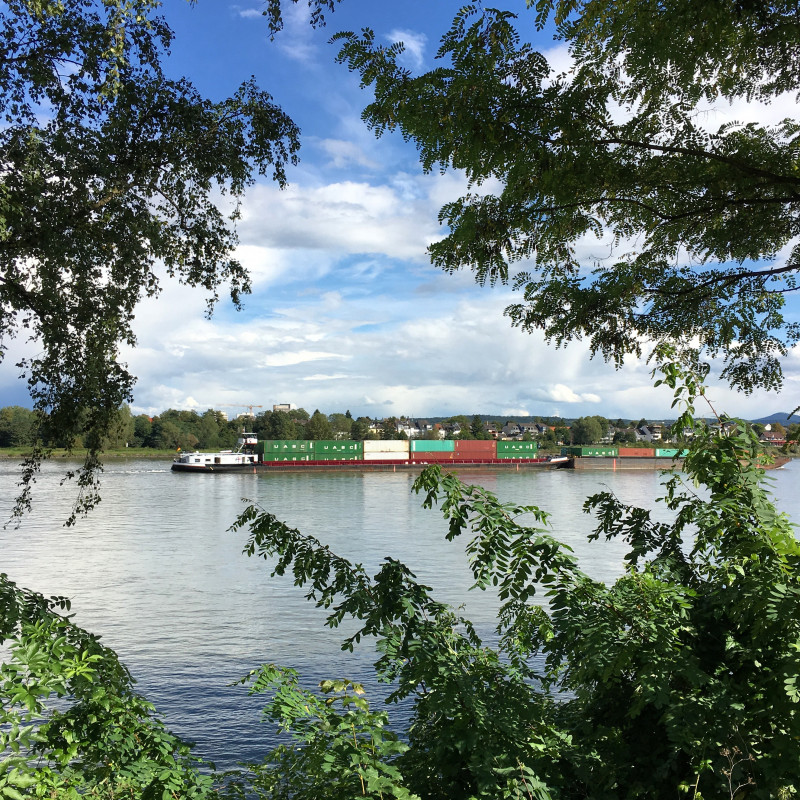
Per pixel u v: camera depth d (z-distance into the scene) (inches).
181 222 297.0
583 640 98.7
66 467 3636.8
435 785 101.2
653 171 103.0
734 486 102.3
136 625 650.2
